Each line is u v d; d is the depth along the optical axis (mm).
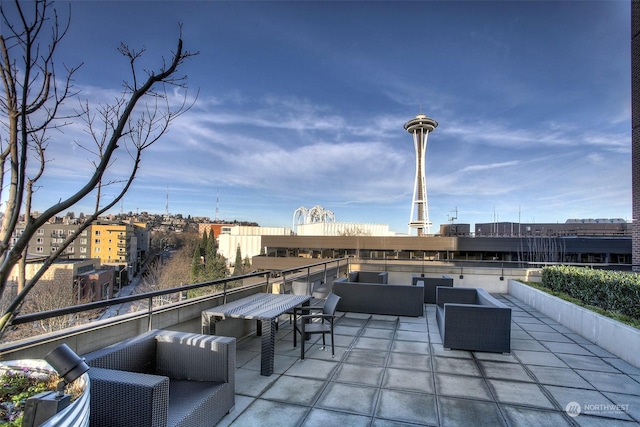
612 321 4902
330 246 42219
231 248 68625
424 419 2992
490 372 4113
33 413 1391
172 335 3012
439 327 5793
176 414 2357
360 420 2959
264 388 3564
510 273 10695
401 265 11852
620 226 42719
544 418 3029
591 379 3920
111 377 2143
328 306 4918
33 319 2305
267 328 3873
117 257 70188
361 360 4473
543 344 5285
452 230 54406
